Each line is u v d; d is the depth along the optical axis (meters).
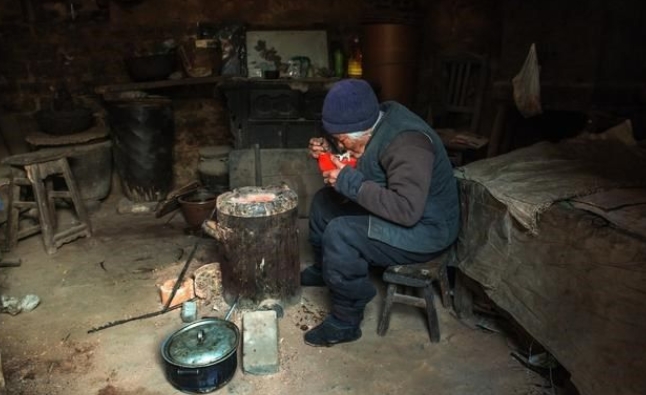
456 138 3.54
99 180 3.78
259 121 3.60
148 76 3.70
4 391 1.71
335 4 4.06
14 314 2.37
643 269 1.39
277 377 1.93
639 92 2.63
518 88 3.15
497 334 2.19
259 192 2.36
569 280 1.64
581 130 3.17
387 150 1.88
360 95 1.89
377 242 1.98
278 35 3.99
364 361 2.03
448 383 1.90
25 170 2.97
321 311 2.37
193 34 3.96
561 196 1.74
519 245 1.84
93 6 3.79
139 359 2.05
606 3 2.68
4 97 3.75
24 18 3.70
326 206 2.34
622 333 1.45
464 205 2.13
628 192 1.75
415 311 2.38
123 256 3.03
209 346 1.85
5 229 3.17
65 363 2.03
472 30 3.89
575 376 1.60
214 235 2.32
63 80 3.88
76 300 2.52
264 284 2.29
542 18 3.06
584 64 2.84
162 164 3.84
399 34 3.71
